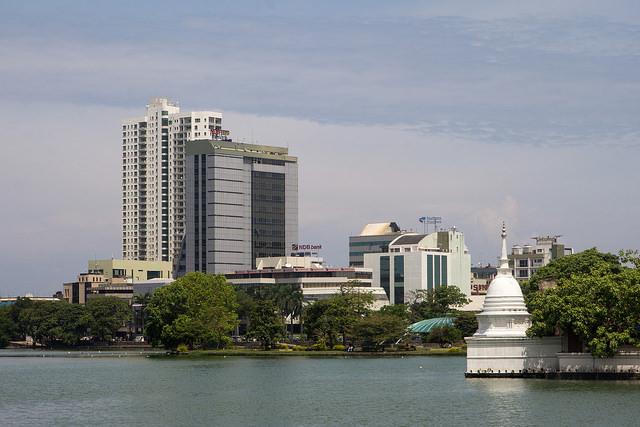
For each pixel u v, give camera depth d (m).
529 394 154.50
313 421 134.62
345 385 187.50
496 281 188.00
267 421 135.12
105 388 188.25
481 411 139.00
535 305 180.12
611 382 167.75
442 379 195.38
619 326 167.12
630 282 168.62
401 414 140.00
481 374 183.12
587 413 133.25
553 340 179.38
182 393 175.00
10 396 174.62
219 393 174.00
